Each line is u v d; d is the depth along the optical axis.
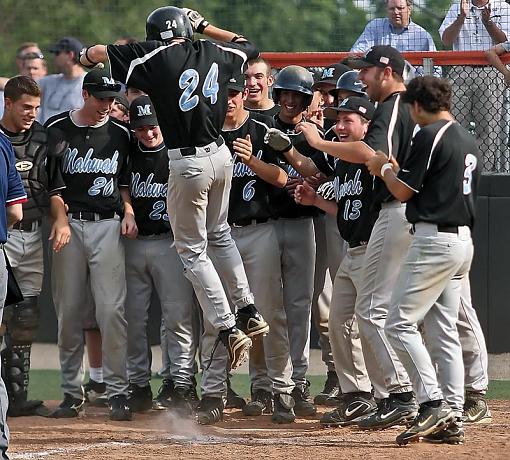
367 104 24.94
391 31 36.47
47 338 38.47
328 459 20.67
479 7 35.66
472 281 35.12
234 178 26.62
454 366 22.73
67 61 38.66
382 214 23.52
